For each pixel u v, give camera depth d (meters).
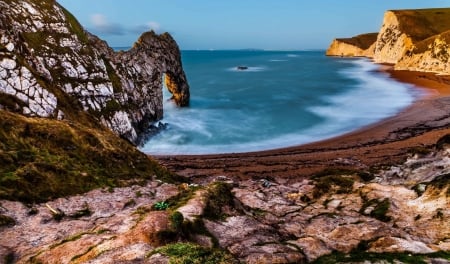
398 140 50.31
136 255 12.23
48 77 43.47
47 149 28.48
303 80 140.00
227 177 38.66
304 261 15.08
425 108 71.44
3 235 16.98
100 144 33.31
